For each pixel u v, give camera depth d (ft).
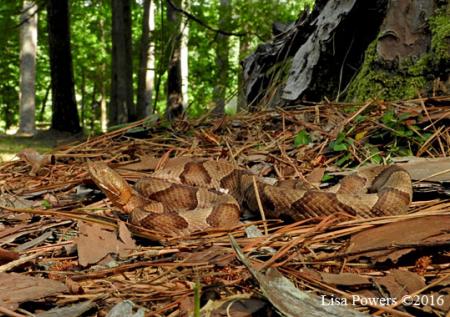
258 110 19.36
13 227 9.99
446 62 14.73
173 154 14.69
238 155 13.79
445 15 14.97
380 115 13.99
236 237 9.20
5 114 120.78
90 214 10.19
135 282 7.25
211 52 74.49
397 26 15.88
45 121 137.49
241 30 52.29
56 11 53.62
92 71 108.27
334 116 14.94
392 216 8.71
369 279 6.91
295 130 14.71
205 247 8.50
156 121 17.74
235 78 63.10
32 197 12.37
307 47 19.79
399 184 9.90
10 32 65.72
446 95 14.17
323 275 7.00
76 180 12.91
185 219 9.85
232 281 6.91
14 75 105.91
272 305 5.98
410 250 7.25
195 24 60.18
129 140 16.42
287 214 10.20
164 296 6.72
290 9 52.60
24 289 6.63
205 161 12.71
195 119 18.17
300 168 12.42
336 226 8.69
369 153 12.39
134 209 10.28
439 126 12.72
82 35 101.55
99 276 7.52
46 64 108.88
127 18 54.29
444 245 7.41
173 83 52.85
